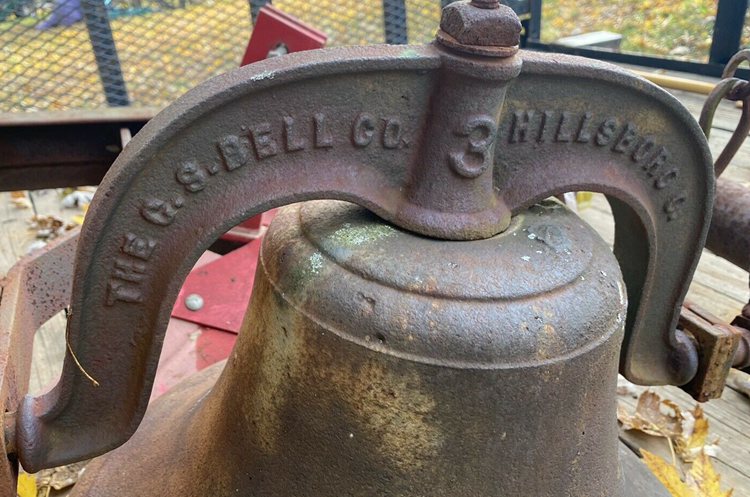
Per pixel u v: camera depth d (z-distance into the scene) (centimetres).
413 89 44
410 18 173
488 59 43
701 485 80
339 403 46
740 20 185
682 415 93
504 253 46
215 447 54
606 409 51
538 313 44
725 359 64
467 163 46
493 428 45
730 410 98
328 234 48
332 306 45
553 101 47
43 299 63
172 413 67
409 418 45
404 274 44
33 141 91
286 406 48
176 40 163
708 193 55
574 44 228
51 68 152
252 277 102
